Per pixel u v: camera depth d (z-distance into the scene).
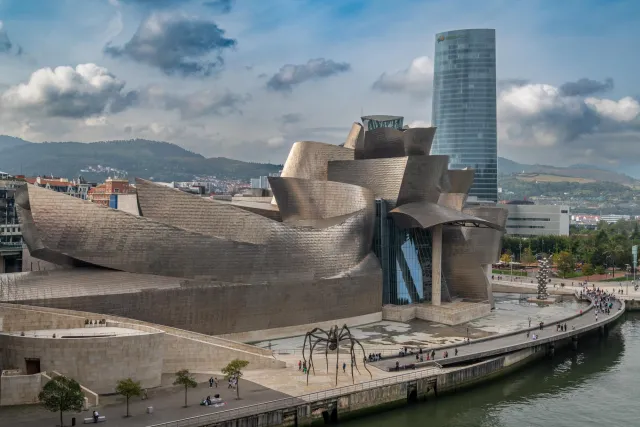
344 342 82.75
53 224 70.88
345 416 59.50
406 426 58.75
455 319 95.62
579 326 92.62
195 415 51.88
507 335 85.50
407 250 104.94
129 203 98.31
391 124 143.25
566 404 65.12
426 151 111.19
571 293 130.50
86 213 72.25
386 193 103.19
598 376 75.69
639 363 82.25
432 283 102.75
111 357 56.97
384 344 81.69
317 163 112.19
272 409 54.22
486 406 64.50
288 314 84.94
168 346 64.25
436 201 107.56
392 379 64.38
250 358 67.25
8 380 53.94
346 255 92.94
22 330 62.81
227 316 78.50
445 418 60.97
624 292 137.12
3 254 138.00
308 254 87.25
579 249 188.75
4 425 48.94
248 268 80.81
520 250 198.25
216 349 65.81
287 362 71.06
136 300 71.12
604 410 63.22
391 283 103.00
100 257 72.62
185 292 74.62
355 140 123.56
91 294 68.44
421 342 82.88
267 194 143.12
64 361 56.12
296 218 98.00
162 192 77.62
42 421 49.94
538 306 115.88
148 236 74.31
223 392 59.06
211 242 77.81
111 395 56.91
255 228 82.06
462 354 73.38
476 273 109.56
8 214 161.88
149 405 54.53
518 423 59.62
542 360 83.44
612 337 99.25
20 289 66.81
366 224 97.00
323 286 88.75
